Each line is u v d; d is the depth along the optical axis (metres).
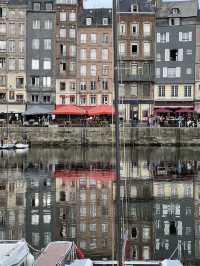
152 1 111.62
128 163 65.00
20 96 108.75
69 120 98.69
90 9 111.31
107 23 109.19
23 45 108.88
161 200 40.41
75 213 35.97
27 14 108.75
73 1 109.38
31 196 42.31
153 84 108.88
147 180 50.69
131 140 89.81
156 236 30.03
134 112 108.56
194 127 90.00
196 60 108.06
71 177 53.22
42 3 109.06
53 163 65.94
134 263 20.89
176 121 96.94
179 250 25.97
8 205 38.62
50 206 38.34
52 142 90.75
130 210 36.75
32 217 34.72
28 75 108.88
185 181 50.16
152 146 88.56
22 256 20.23
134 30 109.12
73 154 77.31
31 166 62.78
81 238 29.45
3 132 90.25
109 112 92.62
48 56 109.25
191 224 32.84
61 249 21.67
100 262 21.17
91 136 90.88
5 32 108.25
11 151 81.94
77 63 109.56
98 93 109.44
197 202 39.62
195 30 108.12
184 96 108.56
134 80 108.31
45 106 108.56
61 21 109.12
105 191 44.78
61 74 109.31
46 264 19.80
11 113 107.81
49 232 30.83
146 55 109.06
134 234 30.50
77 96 109.56
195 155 74.88
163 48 109.06
